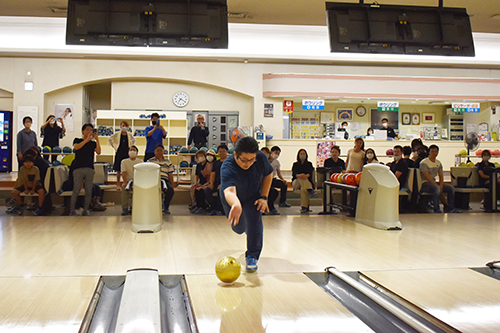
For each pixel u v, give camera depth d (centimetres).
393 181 512
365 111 1440
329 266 312
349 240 424
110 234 448
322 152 1209
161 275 283
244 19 943
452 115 1441
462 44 725
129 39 680
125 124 779
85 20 670
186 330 201
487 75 1298
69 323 193
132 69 1209
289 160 1199
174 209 706
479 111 1306
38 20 1118
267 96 1238
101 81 1224
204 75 1238
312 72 1252
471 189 697
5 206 705
